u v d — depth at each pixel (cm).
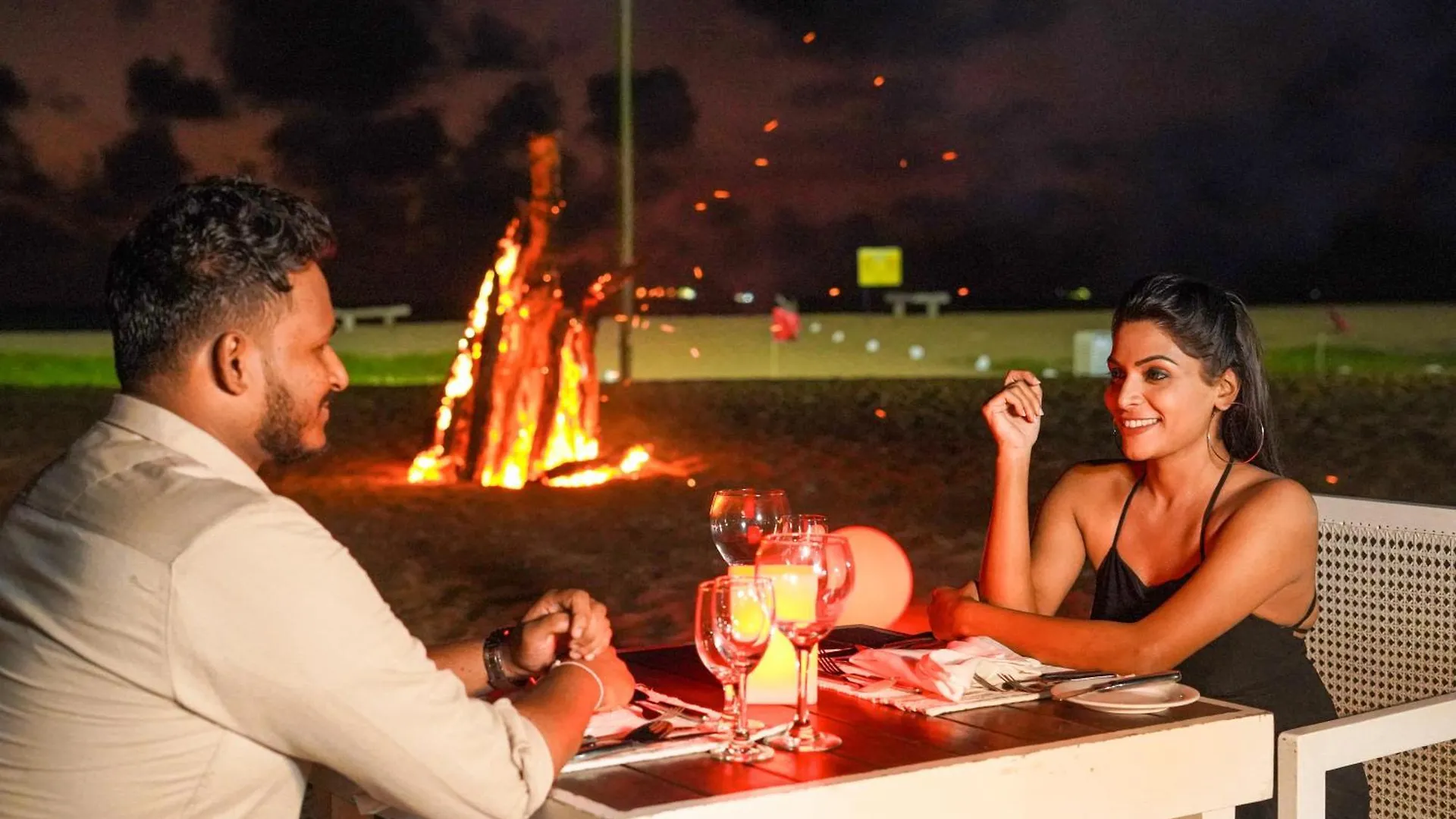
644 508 866
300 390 192
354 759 182
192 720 179
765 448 1140
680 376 2042
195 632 175
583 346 1040
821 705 231
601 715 219
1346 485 890
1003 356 2289
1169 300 280
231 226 185
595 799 183
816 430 1254
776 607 207
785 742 204
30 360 2286
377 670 180
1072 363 2150
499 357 1006
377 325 3175
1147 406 281
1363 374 1719
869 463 1041
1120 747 207
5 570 184
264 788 185
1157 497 298
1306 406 1313
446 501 904
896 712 226
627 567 693
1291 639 284
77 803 177
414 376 2052
